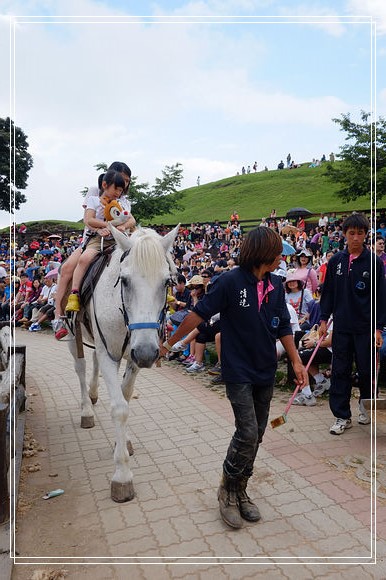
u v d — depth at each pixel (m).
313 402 5.34
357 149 21.80
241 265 3.05
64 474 3.87
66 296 4.36
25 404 5.27
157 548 2.86
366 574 2.62
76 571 2.67
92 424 4.93
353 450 4.17
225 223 32.72
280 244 2.99
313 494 3.46
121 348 3.57
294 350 3.22
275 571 2.65
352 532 2.99
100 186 4.36
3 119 27.03
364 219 4.32
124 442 3.46
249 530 3.03
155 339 3.06
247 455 3.01
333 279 4.61
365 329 4.43
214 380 6.48
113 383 3.51
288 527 3.05
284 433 4.57
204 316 3.01
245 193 52.47
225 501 3.14
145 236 3.27
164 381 6.70
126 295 3.20
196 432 4.73
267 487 3.57
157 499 3.44
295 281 6.85
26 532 3.06
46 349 9.88
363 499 3.38
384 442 4.34
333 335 4.62
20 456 3.84
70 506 3.37
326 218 23.23
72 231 34.75
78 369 4.89
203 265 14.12
